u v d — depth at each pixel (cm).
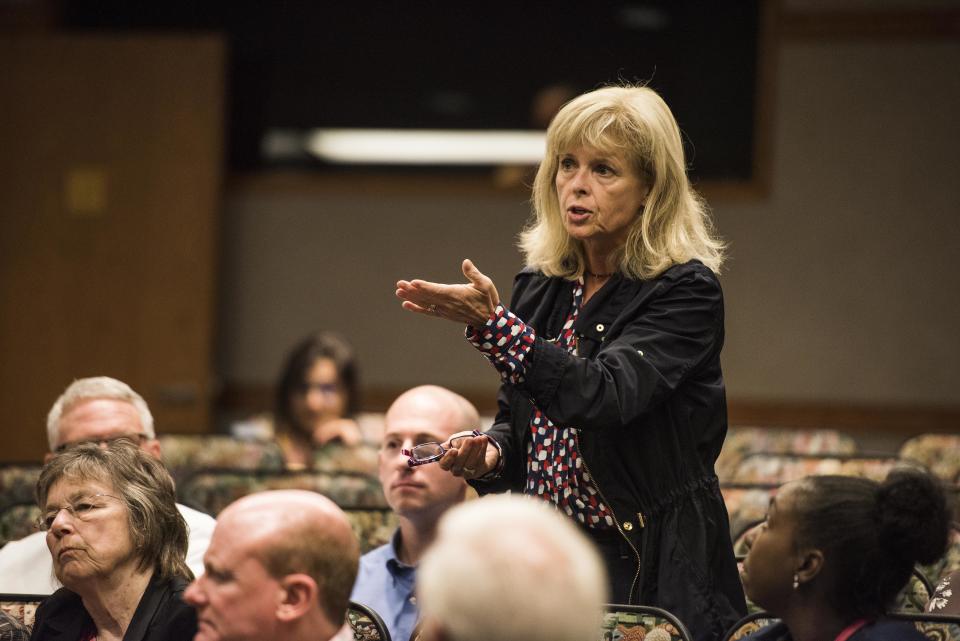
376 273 1961
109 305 1939
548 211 660
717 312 624
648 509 625
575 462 636
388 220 1961
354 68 1978
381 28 1973
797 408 1878
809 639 556
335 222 1969
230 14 1992
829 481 558
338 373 1504
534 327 661
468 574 341
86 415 849
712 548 631
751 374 1888
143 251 1939
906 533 540
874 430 1869
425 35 1964
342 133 1981
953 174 1864
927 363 1864
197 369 1923
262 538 481
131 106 1944
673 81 1909
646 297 620
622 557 632
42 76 1952
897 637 540
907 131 1869
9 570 821
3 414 1942
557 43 1936
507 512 355
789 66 1886
